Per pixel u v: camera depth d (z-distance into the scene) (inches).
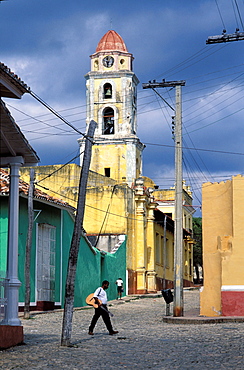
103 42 1996.8
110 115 1945.1
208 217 897.5
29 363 435.5
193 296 1561.3
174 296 874.1
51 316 914.7
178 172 910.4
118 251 1526.8
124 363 442.3
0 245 933.8
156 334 653.9
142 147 2003.0
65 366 425.7
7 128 532.7
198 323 789.9
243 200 860.0
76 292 1186.0
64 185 1647.4
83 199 582.2
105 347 537.3
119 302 1323.8
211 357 466.6
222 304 848.9
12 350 507.5
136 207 1678.2
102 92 1945.1
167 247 1994.3
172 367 422.6
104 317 650.8
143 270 1660.9
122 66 1967.3
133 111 1971.0
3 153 573.3
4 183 933.2
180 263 881.5
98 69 1968.5
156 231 1812.3
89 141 595.5
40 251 1032.2
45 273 1047.6
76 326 761.6
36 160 593.9
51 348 525.3
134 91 1990.7
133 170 1904.5
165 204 2172.7
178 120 919.0
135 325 783.7
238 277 848.9
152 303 1332.4
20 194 938.1
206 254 890.7
